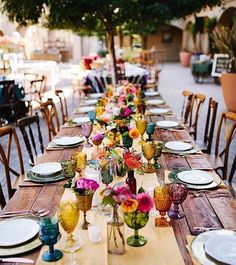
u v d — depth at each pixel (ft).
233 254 4.14
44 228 4.15
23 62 30.12
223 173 9.37
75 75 25.00
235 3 34.68
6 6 14.55
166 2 14.92
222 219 5.16
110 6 15.24
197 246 4.34
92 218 5.04
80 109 13.29
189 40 62.39
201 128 19.65
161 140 9.18
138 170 6.69
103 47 35.60
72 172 6.03
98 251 4.32
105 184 5.50
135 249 4.38
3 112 21.21
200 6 15.19
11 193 8.13
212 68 34.96
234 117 9.66
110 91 14.05
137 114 10.31
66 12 14.78
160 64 65.51
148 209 4.26
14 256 4.32
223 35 23.63
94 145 7.86
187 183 6.28
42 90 27.04
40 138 10.91
